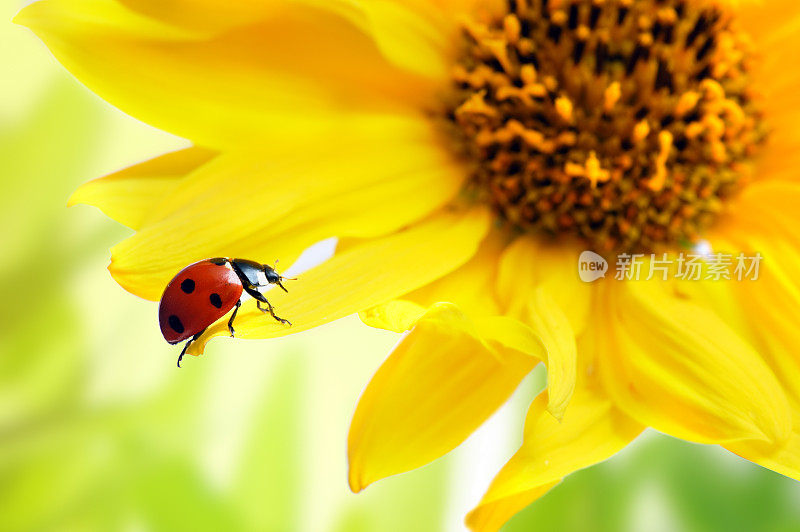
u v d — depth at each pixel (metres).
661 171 0.16
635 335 0.16
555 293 0.16
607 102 0.16
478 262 0.16
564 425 0.15
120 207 0.16
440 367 0.15
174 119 0.16
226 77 0.16
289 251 0.16
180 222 0.16
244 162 0.16
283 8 0.16
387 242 0.16
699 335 0.16
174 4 0.16
